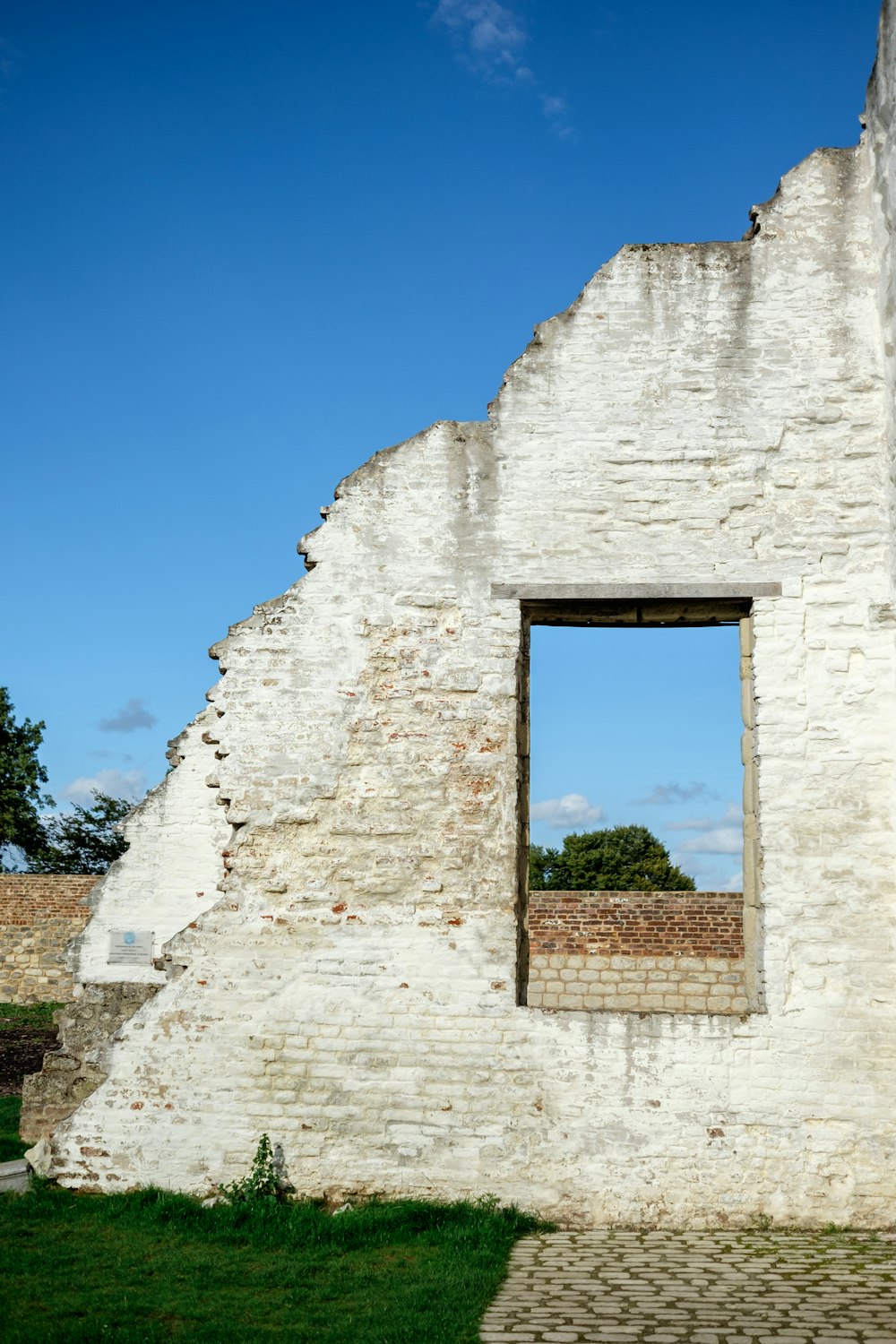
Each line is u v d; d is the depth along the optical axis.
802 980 7.75
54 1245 6.84
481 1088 7.76
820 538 8.30
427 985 7.95
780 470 8.41
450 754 8.30
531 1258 6.80
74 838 40.09
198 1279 6.29
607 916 17.62
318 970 8.05
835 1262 6.69
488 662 8.39
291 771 8.37
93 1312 5.76
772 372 8.55
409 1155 7.71
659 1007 17.19
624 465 8.53
